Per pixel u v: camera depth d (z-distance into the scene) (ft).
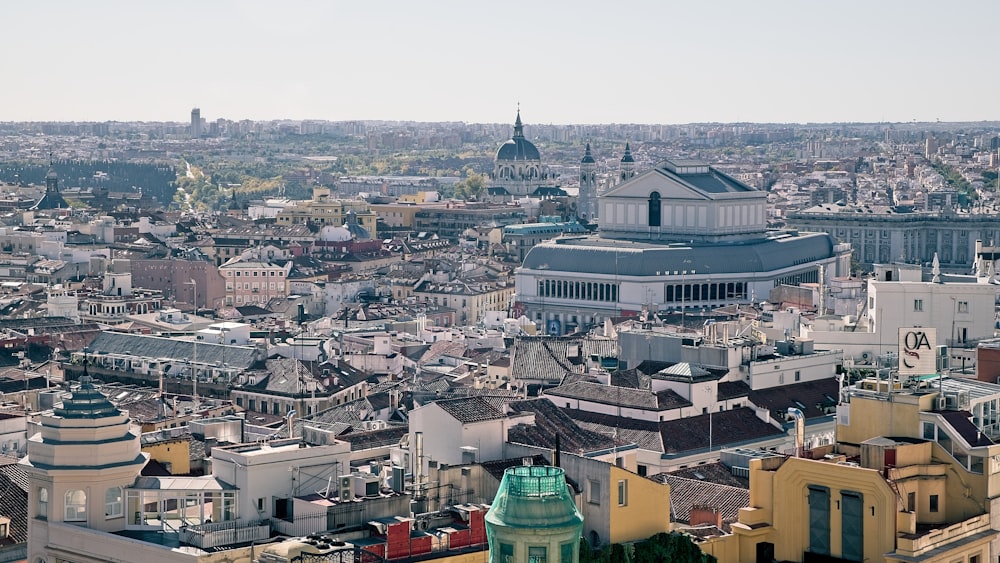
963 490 532.73
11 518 650.84
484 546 529.86
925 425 542.98
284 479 547.08
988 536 526.57
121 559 514.68
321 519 530.27
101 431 534.37
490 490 587.27
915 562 506.07
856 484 518.37
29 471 535.19
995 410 568.41
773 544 540.93
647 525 566.77
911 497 527.40
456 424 642.63
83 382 542.57
